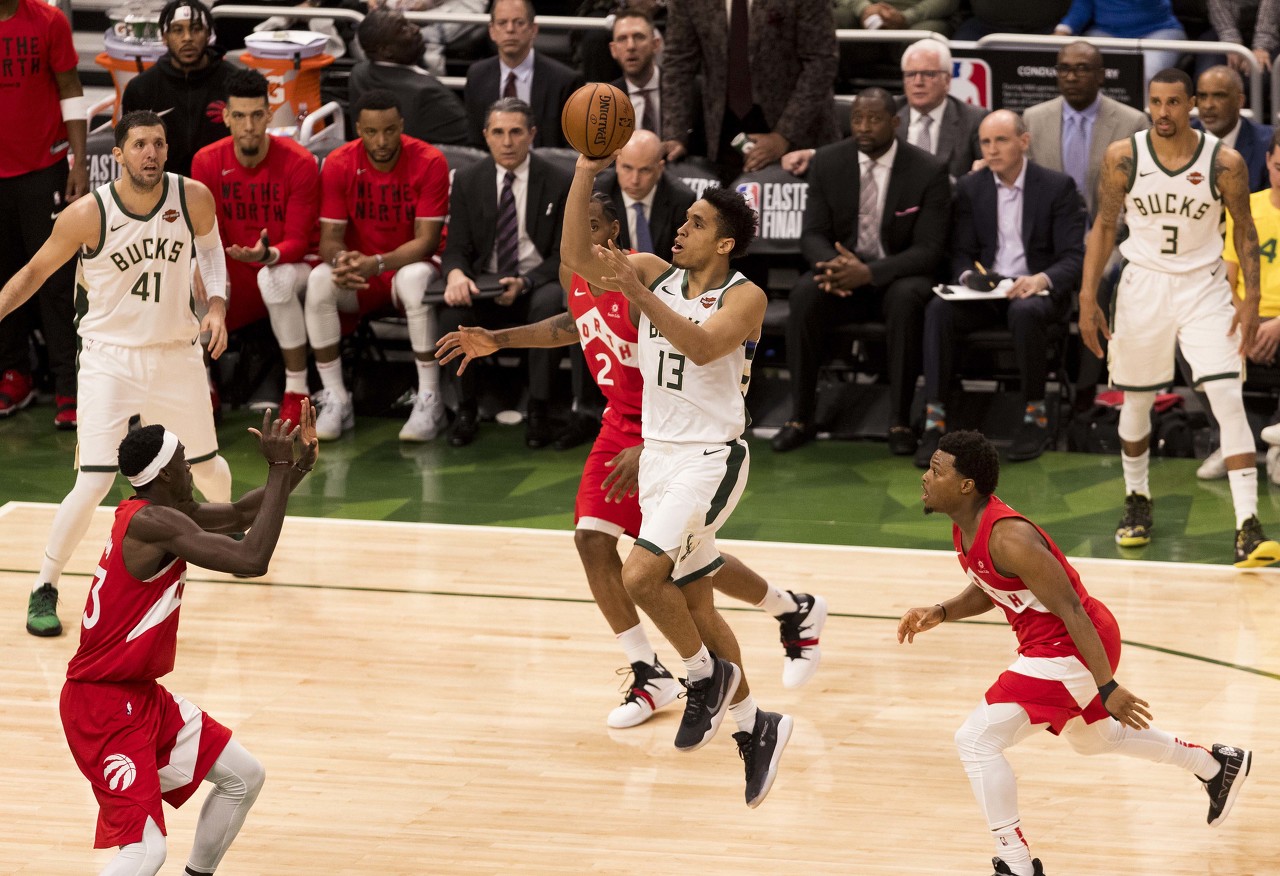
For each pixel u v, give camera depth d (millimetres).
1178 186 22344
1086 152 29016
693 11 29750
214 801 13711
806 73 29906
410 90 31250
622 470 16656
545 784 16547
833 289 27984
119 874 12641
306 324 29516
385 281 29812
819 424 29828
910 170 28219
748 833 15453
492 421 30922
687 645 15422
